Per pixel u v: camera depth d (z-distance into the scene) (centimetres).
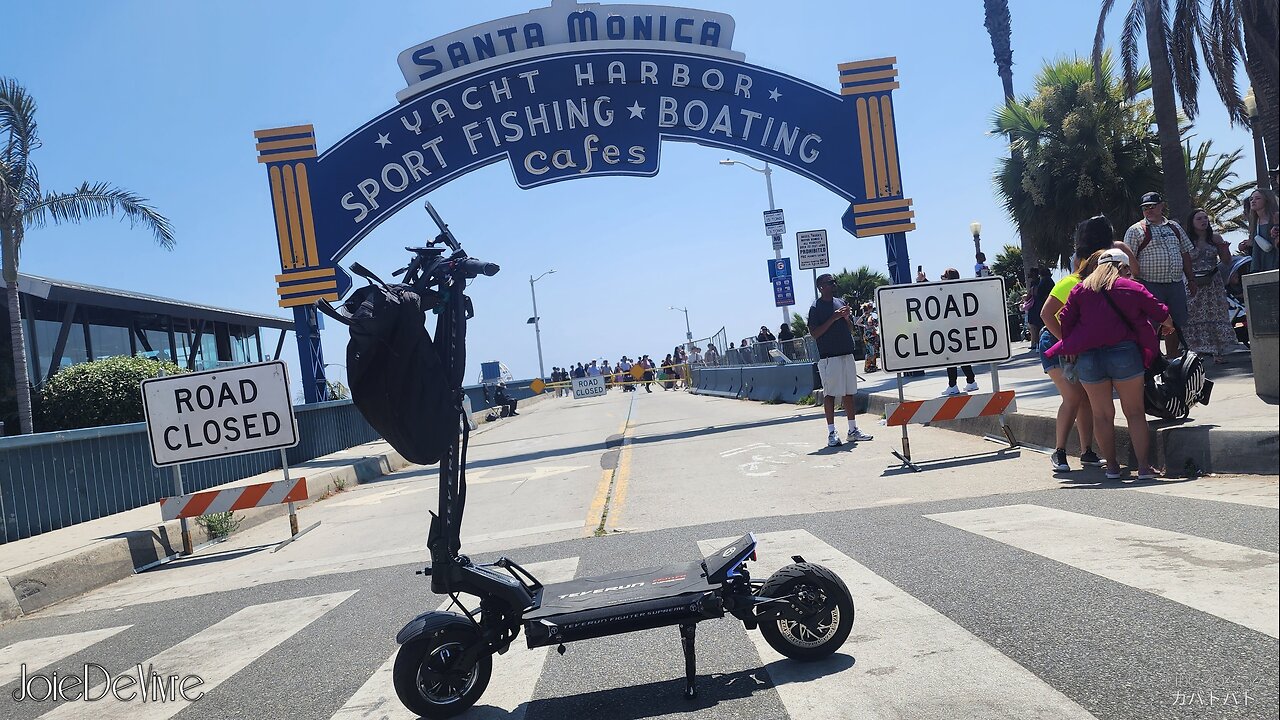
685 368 4538
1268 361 820
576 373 6291
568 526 862
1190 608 399
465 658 383
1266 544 485
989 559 537
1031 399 1152
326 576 764
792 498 865
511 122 1981
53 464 1129
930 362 1010
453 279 404
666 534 750
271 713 417
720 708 361
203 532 1081
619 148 1984
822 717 337
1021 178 2467
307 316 1980
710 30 2000
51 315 2500
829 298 1205
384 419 373
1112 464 758
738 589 398
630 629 377
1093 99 2400
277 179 1956
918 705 337
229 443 1006
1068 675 346
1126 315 718
